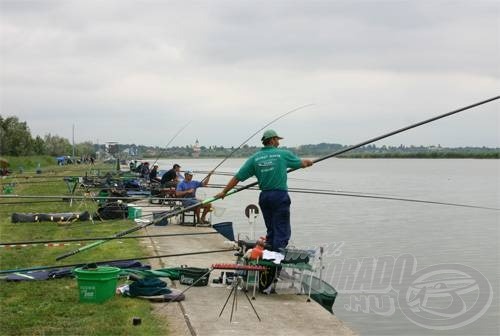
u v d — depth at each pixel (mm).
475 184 57938
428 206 33250
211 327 6965
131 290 8078
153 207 20219
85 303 7773
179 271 9109
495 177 75875
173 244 12922
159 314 7402
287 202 8586
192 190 16969
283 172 8617
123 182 27062
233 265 8180
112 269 8078
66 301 7863
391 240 19781
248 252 8477
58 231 15039
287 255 8273
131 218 17391
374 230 22391
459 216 28188
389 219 26344
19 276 9055
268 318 7375
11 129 77750
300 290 8609
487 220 26578
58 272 9180
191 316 7348
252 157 8727
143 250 12039
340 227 23141
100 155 93188
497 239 20453
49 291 8344
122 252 11789
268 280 8453
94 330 6715
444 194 44125
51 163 81188
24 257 11109
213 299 8164
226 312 7562
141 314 7324
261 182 8656
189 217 17094
